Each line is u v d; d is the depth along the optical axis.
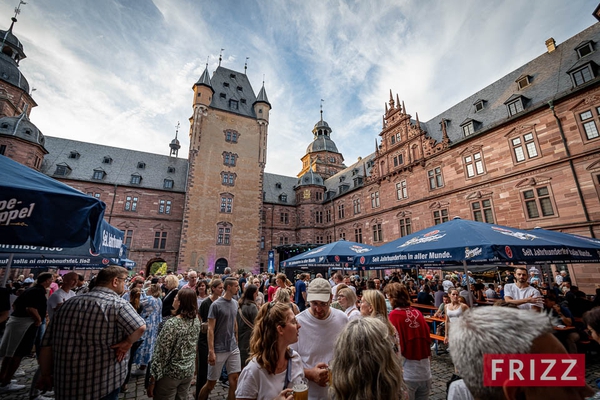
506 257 5.26
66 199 3.00
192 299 4.31
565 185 15.54
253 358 2.55
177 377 3.87
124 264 19.91
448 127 24.72
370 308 4.11
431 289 17.20
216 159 36.81
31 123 28.75
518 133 18.16
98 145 38.69
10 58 31.22
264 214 42.75
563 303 9.68
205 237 33.94
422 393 3.68
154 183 37.66
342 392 1.83
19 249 5.61
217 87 40.81
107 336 3.22
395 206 26.95
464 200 20.89
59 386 2.99
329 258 11.15
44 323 8.18
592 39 17.02
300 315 3.71
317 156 59.12
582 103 15.40
